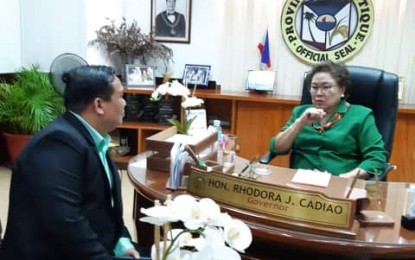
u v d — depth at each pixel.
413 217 1.24
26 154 1.23
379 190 1.55
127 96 3.82
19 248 1.19
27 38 3.98
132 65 3.85
